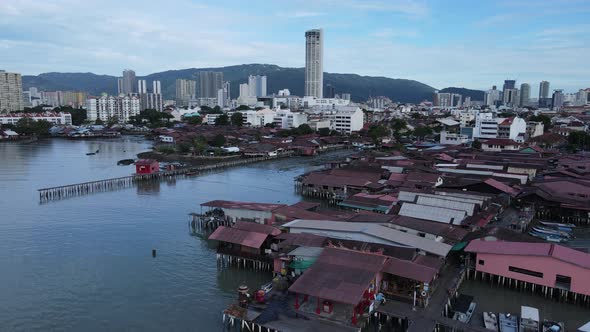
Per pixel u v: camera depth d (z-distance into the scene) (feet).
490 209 243.81
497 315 144.36
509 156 430.20
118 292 167.02
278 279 168.25
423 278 145.38
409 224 195.31
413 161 392.68
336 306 145.07
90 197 324.80
